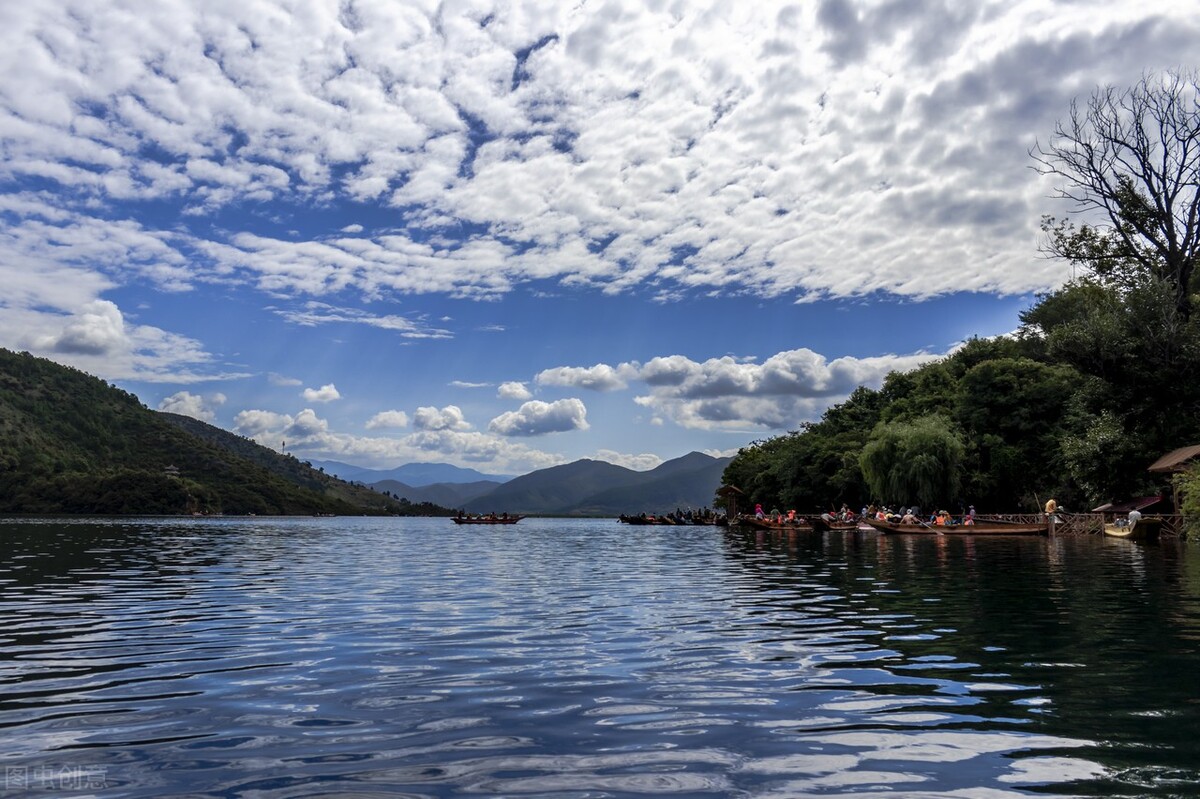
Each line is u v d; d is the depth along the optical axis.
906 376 88.50
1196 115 45.97
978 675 8.56
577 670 8.91
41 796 5.05
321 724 6.73
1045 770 5.49
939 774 5.41
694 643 10.72
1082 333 42.47
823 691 7.86
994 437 59.00
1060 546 35.72
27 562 27.52
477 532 79.38
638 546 44.31
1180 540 37.31
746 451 113.31
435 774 5.45
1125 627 11.77
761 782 5.26
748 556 32.44
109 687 8.14
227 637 11.34
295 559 30.92
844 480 75.06
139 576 22.20
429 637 11.30
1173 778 5.31
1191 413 42.75
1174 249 47.09
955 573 21.72
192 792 5.12
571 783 5.26
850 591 17.56
